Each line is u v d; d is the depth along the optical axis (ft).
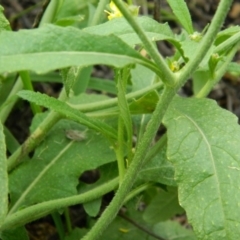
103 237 1.16
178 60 0.96
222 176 0.80
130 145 0.87
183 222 1.47
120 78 0.81
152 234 1.19
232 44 0.91
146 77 1.15
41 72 0.65
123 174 0.88
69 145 1.09
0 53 0.66
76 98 1.22
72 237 1.13
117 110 1.01
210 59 0.91
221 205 0.78
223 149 0.82
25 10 1.65
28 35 0.68
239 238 0.76
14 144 1.26
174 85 0.77
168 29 0.88
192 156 0.82
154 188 1.22
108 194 1.24
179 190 0.80
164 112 0.79
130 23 0.70
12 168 1.07
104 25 0.86
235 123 0.85
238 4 2.01
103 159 1.06
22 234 0.98
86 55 0.68
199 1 2.00
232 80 1.80
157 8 1.25
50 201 0.92
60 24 1.14
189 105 0.89
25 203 1.02
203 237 0.77
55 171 1.05
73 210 1.33
